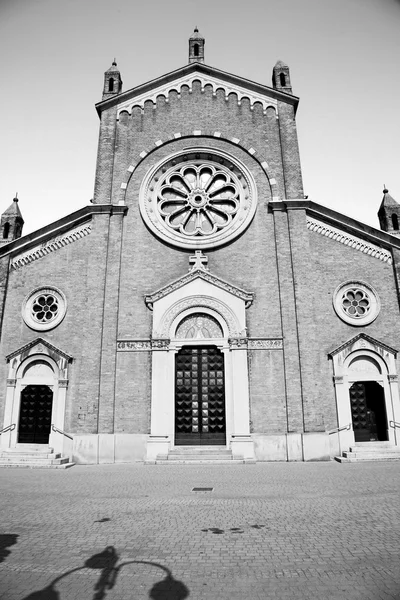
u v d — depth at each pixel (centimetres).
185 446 2197
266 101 2769
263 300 2364
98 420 2188
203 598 605
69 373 2302
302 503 1175
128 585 649
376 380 2245
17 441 2236
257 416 2184
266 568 713
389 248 2423
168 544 838
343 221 2461
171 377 2259
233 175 2658
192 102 2784
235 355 2256
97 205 2514
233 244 2481
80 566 725
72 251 2509
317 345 2277
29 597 608
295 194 2544
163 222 2547
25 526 972
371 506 1128
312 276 2370
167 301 2355
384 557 753
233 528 943
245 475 1692
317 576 677
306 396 2167
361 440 2200
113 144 2708
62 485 1508
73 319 2392
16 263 2506
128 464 2094
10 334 2395
